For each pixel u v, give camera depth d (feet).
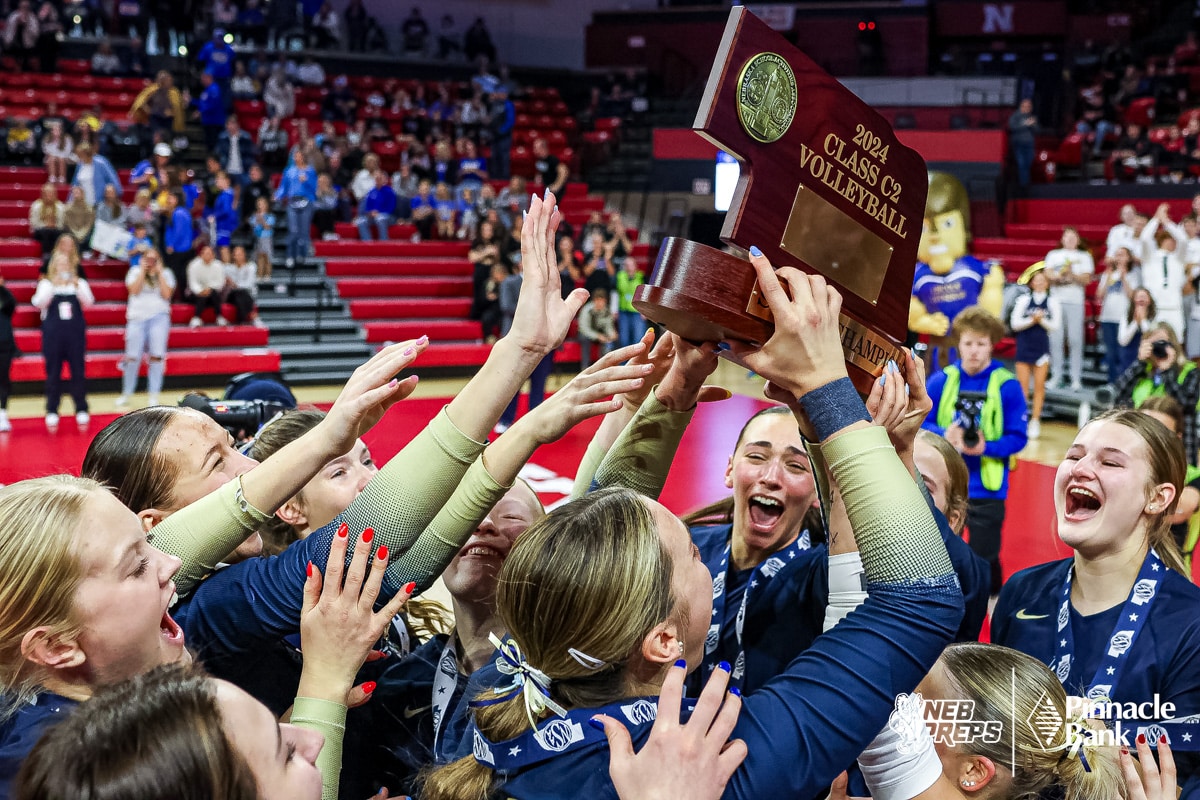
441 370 47.67
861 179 4.79
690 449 31.99
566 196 62.18
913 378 5.04
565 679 4.27
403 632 7.08
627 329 44.70
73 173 51.90
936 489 8.98
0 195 50.21
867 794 6.63
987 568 6.65
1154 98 62.59
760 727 4.00
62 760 3.08
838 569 5.01
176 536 5.01
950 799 5.35
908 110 55.98
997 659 5.60
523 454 5.07
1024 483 28.37
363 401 4.90
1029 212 55.06
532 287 4.84
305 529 6.89
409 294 52.03
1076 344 39.37
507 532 6.70
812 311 4.30
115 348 42.96
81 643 4.29
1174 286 36.09
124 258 46.65
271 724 3.45
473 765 4.37
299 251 51.39
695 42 73.51
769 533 7.66
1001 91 58.85
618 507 4.42
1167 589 7.50
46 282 34.32
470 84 68.90
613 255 47.67
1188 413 19.29
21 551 4.19
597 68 76.38
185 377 43.19
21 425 34.65
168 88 55.93
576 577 4.16
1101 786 5.56
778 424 7.73
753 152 4.42
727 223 4.46
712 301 4.36
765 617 7.17
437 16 75.05
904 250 5.01
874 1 71.77
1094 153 60.13
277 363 44.86
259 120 60.90
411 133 63.36
